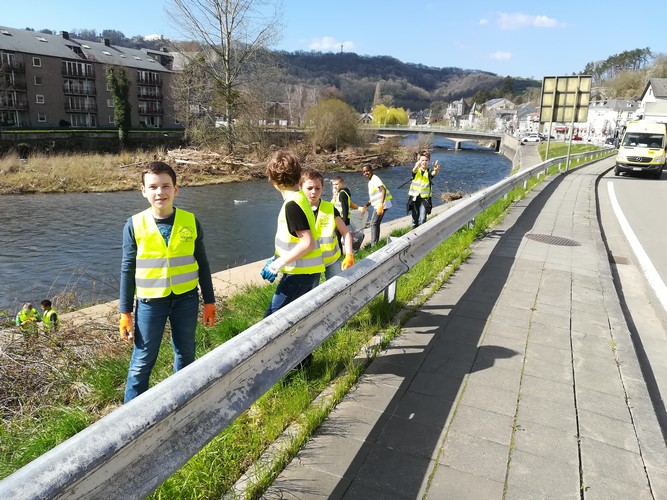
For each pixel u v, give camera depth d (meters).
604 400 3.17
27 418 3.43
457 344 3.97
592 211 11.36
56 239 17.42
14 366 4.05
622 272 7.15
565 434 2.79
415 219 9.09
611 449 2.67
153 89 71.56
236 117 44.44
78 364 4.27
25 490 1.23
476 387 3.29
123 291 3.00
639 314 5.48
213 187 31.80
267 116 51.09
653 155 21.64
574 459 2.58
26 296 11.35
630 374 3.54
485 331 4.26
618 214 12.17
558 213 10.95
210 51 42.50
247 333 2.35
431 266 6.18
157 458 1.74
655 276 6.86
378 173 43.81
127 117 48.31
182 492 2.17
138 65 69.19
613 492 2.35
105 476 1.51
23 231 18.58
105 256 15.33
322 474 2.39
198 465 2.32
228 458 2.44
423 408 3.01
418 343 3.97
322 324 3.08
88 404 3.65
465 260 6.70
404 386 3.28
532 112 122.88
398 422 2.86
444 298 5.11
